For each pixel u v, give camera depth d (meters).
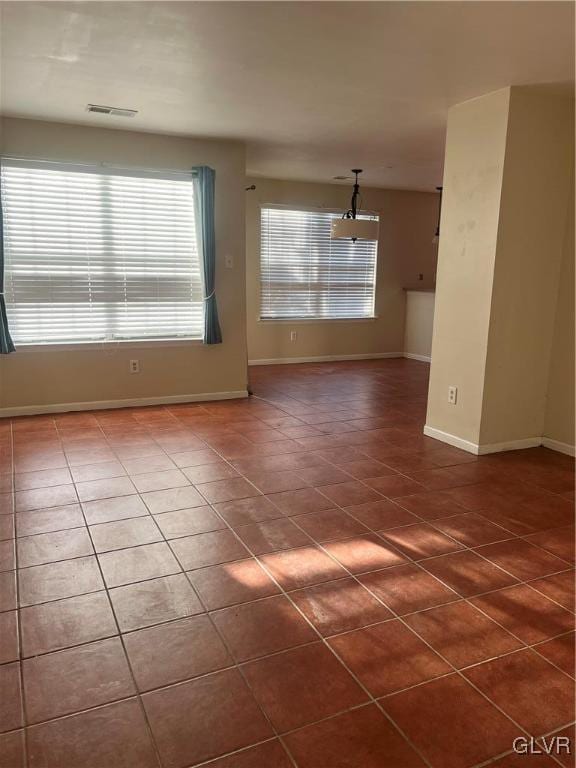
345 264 7.72
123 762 1.44
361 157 5.51
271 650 1.86
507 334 3.73
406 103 3.70
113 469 3.47
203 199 4.84
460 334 3.89
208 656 1.82
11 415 4.62
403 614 2.06
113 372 4.90
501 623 2.02
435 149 5.11
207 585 2.22
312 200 7.28
